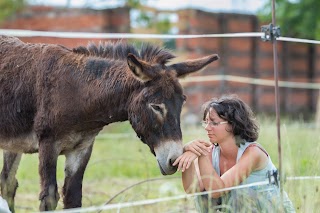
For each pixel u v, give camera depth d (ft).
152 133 18.86
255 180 18.17
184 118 57.41
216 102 18.39
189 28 63.52
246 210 17.52
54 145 20.97
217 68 63.82
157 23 67.26
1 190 23.41
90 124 20.86
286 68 69.87
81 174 21.74
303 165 23.99
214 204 18.12
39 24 62.03
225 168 18.60
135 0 63.93
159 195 24.76
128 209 19.71
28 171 29.37
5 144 22.29
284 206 18.06
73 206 21.49
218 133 18.25
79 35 20.12
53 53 21.31
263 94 67.56
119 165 32.76
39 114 21.02
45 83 20.95
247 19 66.59
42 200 20.53
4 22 62.03
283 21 62.64
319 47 71.20
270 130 29.63
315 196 19.17
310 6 62.03
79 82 20.62
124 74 20.11
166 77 18.98
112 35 20.58
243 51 66.28
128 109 19.83
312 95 70.90
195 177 17.85
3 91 21.76
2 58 22.12
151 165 30.40
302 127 39.52
